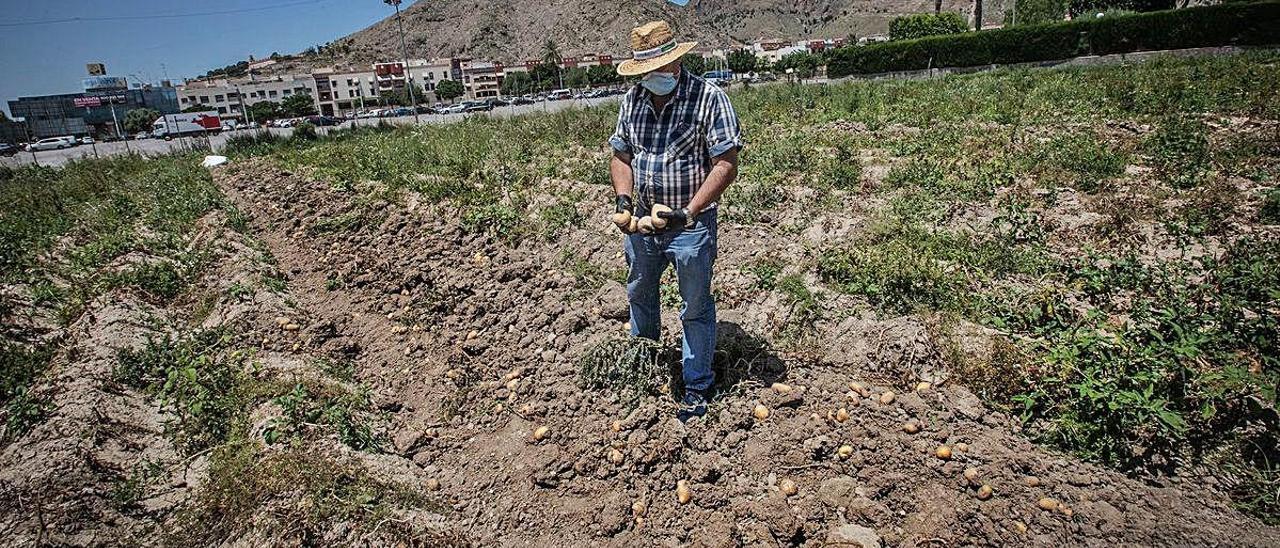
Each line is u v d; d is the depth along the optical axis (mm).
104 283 6023
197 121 51438
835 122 12281
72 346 4883
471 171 9391
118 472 3682
